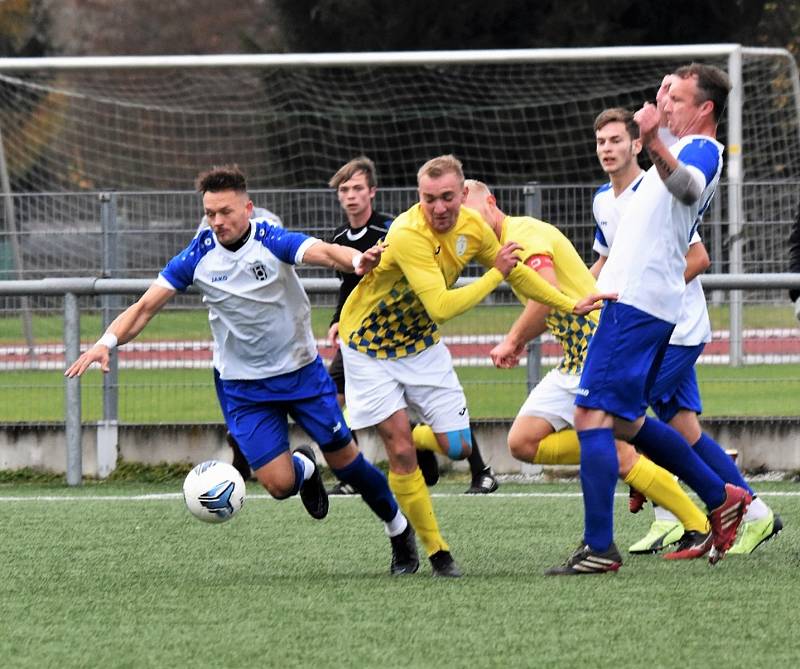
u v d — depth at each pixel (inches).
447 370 868.0
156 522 1091.3
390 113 3132.4
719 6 3909.9
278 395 863.1
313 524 1076.5
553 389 928.9
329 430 863.1
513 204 1455.5
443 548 842.8
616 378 808.9
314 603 751.1
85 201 1524.4
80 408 1373.0
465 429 871.7
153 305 848.3
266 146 3481.8
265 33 5064.0
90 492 1309.1
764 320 1443.2
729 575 823.1
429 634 668.1
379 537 1011.3
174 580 836.6
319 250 810.8
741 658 614.9
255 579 837.8
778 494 1226.6
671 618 697.0
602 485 818.8
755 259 1478.8
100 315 1417.3
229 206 821.9
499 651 631.2
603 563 826.8
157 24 5260.8
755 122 2623.0
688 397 946.1
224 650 642.2
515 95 3299.7
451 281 842.2
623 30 3887.8
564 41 3855.8
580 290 912.3
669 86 831.1
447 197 792.3
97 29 5241.1
